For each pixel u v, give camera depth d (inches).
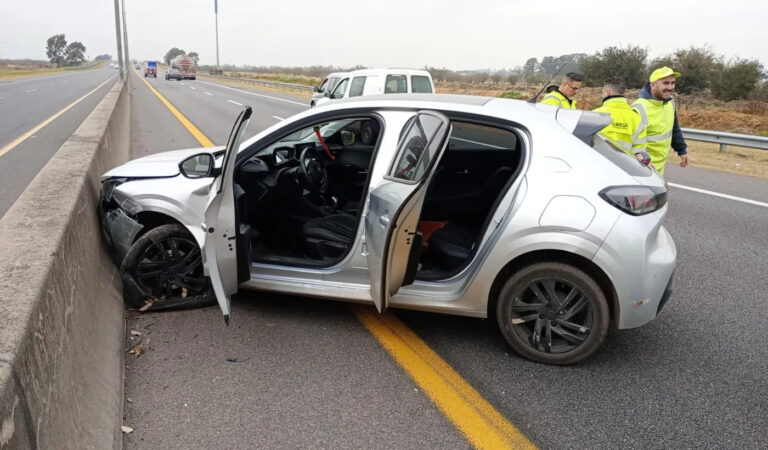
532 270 124.3
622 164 127.8
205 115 707.4
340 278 138.3
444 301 132.0
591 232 118.0
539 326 128.0
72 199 127.0
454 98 142.2
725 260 207.8
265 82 1640.0
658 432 105.7
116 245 151.2
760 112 765.3
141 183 147.9
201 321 142.6
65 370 83.4
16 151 384.2
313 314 149.3
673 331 147.9
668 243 131.4
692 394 118.6
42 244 96.1
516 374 124.8
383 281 119.0
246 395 112.2
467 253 139.1
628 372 126.8
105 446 87.8
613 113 207.5
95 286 127.7
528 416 109.7
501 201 125.7
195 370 120.4
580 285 121.6
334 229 152.3
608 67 1250.0
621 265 118.0
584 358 126.3
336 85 534.3
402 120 134.6
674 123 228.5
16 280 80.7
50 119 612.4
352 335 139.3
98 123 304.8
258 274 143.7
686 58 1178.6
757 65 1083.3
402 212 112.3
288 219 164.4
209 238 121.0
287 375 120.3
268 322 143.8
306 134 198.5
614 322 127.3
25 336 66.8
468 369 126.0
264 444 98.0
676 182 362.0
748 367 130.2
